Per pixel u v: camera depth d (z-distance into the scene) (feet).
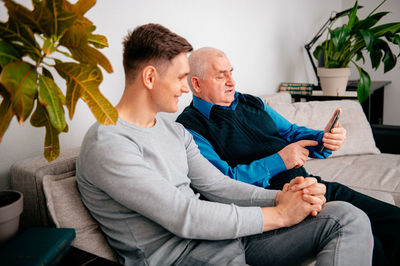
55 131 2.35
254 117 5.05
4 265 2.20
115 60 4.68
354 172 5.76
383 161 6.16
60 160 3.27
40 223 3.11
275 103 6.86
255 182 4.31
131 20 4.87
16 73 1.97
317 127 6.62
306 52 11.27
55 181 3.08
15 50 2.08
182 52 3.05
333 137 4.55
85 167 2.82
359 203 4.06
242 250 3.10
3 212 2.42
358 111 6.97
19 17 2.06
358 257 2.69
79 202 3.05
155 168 3.10
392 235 3.53
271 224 2.95
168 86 3.02
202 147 4.41
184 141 3.62
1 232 2.46
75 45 2.26
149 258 2.88
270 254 3.10
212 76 4.64
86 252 2.68
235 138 4.68
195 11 6.15
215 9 6.67
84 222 3.00
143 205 2.67
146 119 3.15
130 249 2.93
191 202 2.79
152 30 2.97
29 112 2.08
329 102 7.07
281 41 9.45
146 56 2.91
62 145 4.08
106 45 2.84
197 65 4.71
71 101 2.22
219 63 4.61
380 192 4.92
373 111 12.52
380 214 3.81
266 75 8.93
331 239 2.82
